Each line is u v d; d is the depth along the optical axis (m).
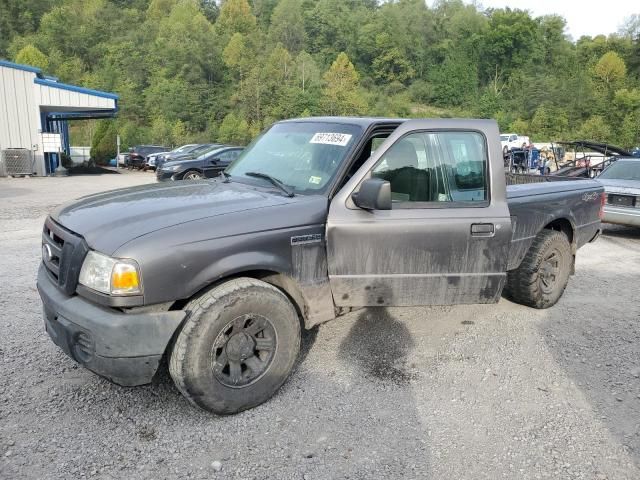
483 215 4.11
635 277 7.02
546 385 4.01
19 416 3.44
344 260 3.86
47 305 3.48
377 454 3.15
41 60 96.31
